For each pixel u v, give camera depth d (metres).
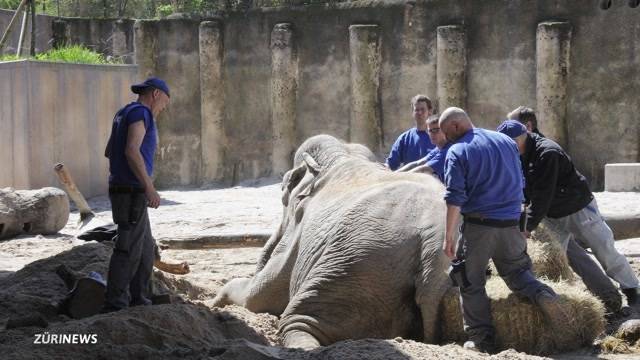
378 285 7.71
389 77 25.78
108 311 7.39
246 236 13.04
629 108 22.91
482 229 7.31
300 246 8.52
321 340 7.75
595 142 23.38
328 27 26.47
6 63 21.47
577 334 7.43
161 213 18.98
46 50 30.62
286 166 26.84
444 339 7.52
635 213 12.27
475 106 24.80
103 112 23.25
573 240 9.34
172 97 28.23
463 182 7.23
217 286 10.75
